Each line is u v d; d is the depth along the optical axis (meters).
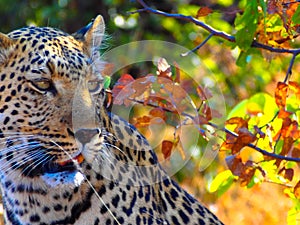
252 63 16.98
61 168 9.68
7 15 21.03
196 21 10.95
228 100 17.42
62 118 9.44
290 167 11.60
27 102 9.44
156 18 19.69
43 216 9.76
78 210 9.72
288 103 11.30
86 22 20.72
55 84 9.41
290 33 10.84
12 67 9.48
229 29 16.05
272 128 10.68
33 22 20.53
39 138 9.52
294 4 10.57
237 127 10.88
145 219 10.03
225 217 15.55
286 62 15.94
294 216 11.51
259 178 11.23
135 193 10.04
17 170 9.66
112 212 9.80
